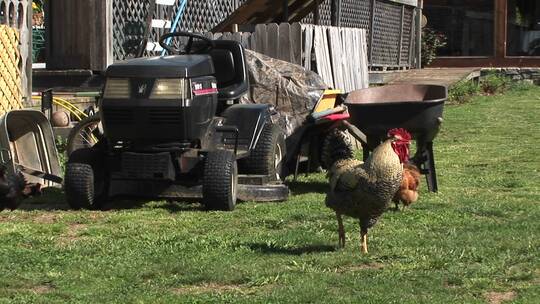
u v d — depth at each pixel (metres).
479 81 28.22
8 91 11.96
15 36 12.18
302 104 11.87
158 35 15.47
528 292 6.12
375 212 6.96
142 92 8.89
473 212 9.11
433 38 31.11
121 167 9.20
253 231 8.21
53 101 13.33
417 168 9.71
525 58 30.94
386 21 25.81
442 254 7.18
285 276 6.51
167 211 9.28
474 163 13.02
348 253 7.19
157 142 9.11
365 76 17.22
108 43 14.13
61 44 14.38
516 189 10.73
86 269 6.75
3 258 7.09
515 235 7.90
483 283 6.32
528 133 16.92
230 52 10.34
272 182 10.37
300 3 18.72
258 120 10.11
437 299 5.93
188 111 8.88
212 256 7.14
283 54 14.43
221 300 5.94
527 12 33.12
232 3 18.30
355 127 10.29
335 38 15.72
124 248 7.47
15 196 9.31
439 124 9.89
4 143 9.38
